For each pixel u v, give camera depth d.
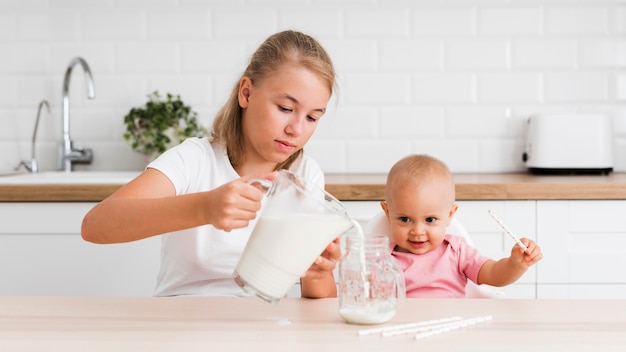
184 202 0.93
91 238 1.04
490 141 2.40
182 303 0.97
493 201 1.84
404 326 0.83
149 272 1.88
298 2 2.40
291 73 1.13
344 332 0.82
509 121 2.39
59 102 2.44
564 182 1.83
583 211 1.83
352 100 2.41
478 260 1.43
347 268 0.87
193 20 2.41
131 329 0.83
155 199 0.97
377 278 0.86
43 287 1.88
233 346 0.76
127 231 0.98
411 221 1.44
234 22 2.40
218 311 0.92
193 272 1.37
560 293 1.85
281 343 0.77
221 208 0.87
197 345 0.77
